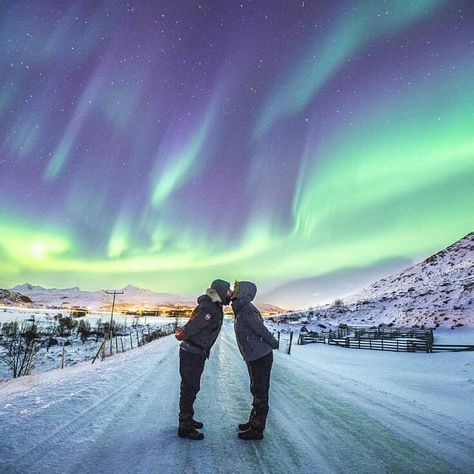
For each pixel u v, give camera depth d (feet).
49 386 22.85
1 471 9.91
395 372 40.98
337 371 39.32
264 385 13.80
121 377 26.81
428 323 139.74
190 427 13.32
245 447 12.64
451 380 34.42
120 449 11.95
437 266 290.76
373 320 180.04
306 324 190.08
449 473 11.18
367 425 16.26
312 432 14.87
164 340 85.20
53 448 11.78
